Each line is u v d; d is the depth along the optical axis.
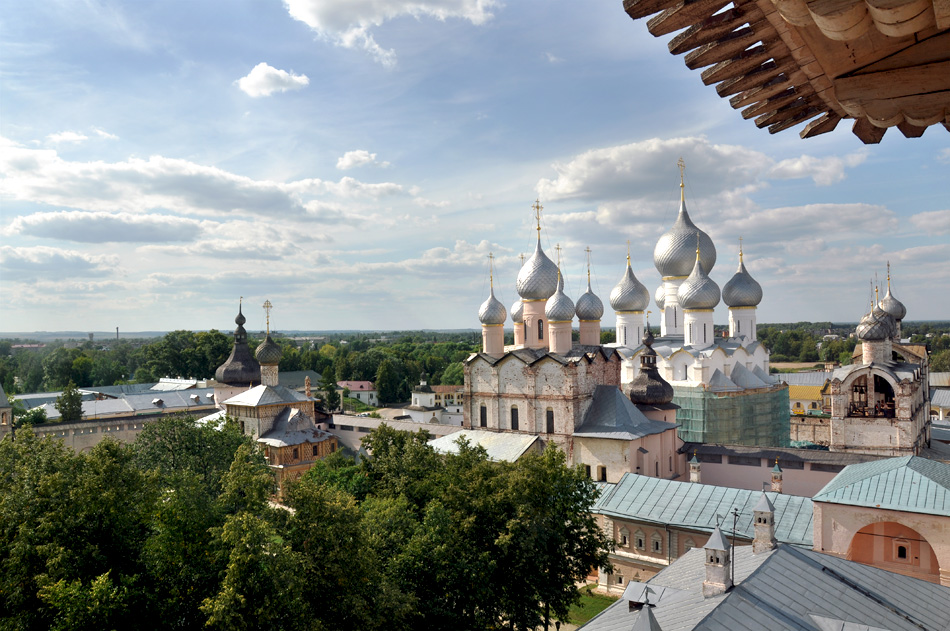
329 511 38.25
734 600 32.00
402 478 51.78
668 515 62.62
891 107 7.59
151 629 37.06
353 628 36.22
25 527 36.88
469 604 43.91
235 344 129.38
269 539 36.53
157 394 151.00
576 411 79.06
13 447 47.09
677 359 103.31
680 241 113.31
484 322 103.00
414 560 42.34
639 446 77.19
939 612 36.03
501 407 85.38
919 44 7.20
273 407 105.94
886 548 52.22
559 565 49.19
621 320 115.19
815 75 8.21
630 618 35.50
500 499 46.38
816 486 75.62
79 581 33.72
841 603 34.38
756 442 100.06
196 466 63.50
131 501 40.66
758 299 113.56
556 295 94.19
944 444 87.25
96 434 117.12
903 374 75.00
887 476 50.53
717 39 7.71
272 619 34.31
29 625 36.03
